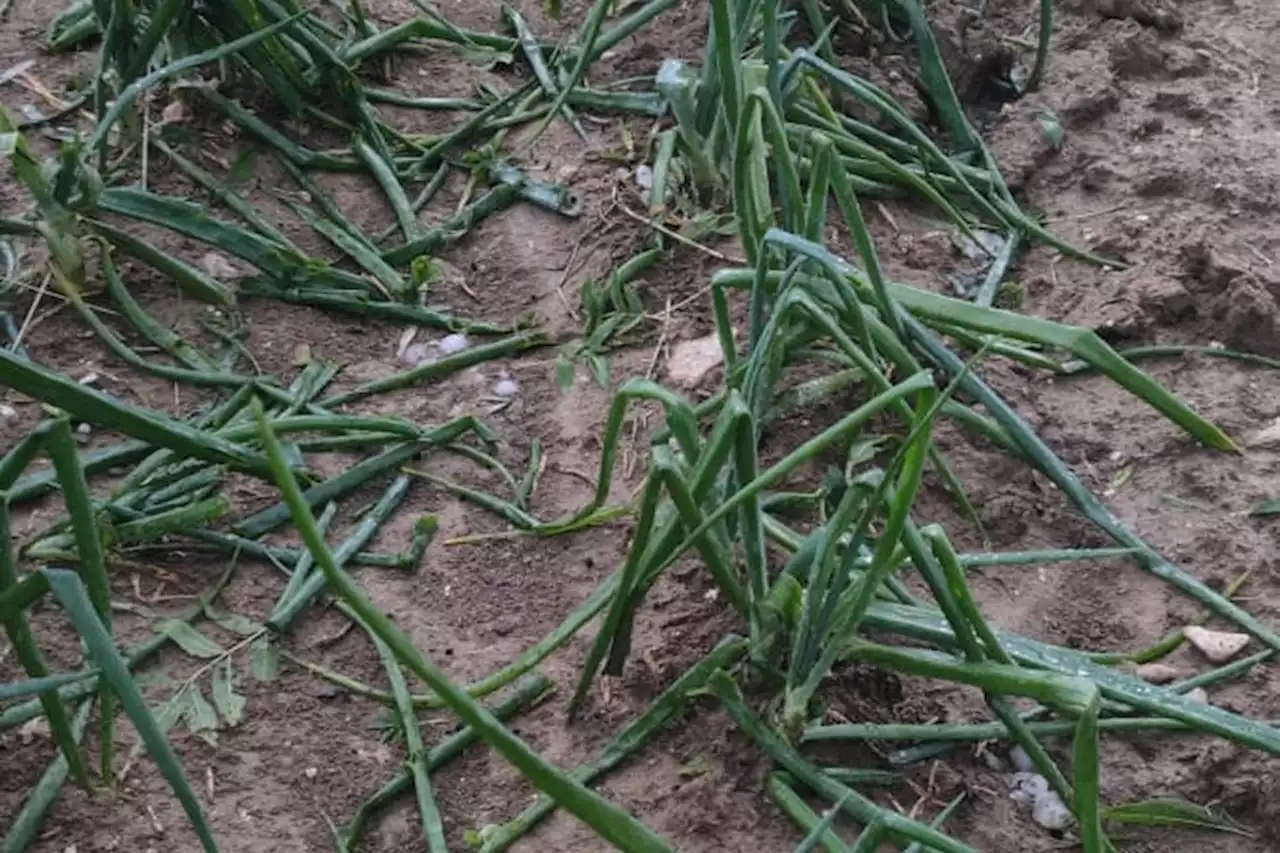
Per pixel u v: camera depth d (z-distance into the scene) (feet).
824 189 5.39
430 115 6.63
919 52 6.53
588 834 4.95
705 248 6.15
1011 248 6.26
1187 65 6.83
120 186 6.15
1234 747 5.08
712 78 6.21
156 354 5.85
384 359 5.94
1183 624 5.39
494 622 5.33
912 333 5.60
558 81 6.73
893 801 5.00
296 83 6.42
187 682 5.16
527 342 5.96
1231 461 5.71
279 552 5.40
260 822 4.96
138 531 5.32
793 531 5.45
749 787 4.98
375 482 5.62
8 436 5.60
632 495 5.59
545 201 6.32
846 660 5.05
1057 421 5.81
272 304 6.02
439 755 5.06
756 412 5.28
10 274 5.92
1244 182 6.36
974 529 5.56
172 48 6.38
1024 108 6.66
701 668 5.07
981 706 5.16
